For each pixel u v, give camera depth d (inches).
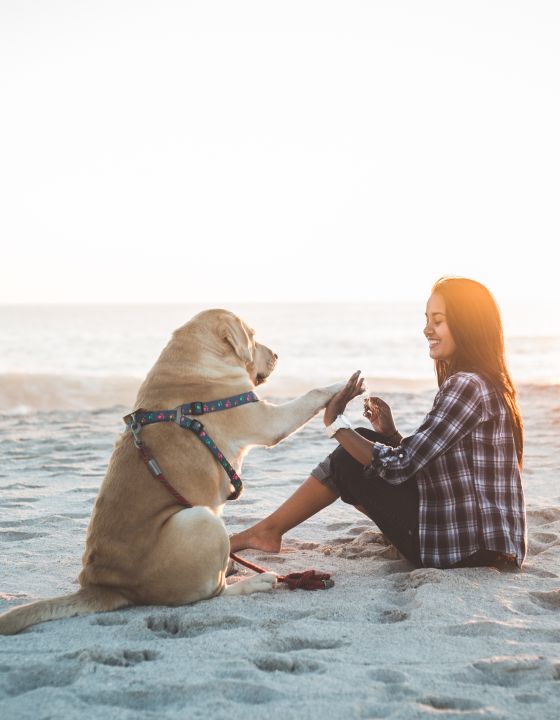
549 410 413.7
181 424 131.3
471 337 132.9
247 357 147.4
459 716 81.6
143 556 121.2
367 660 97.5
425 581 127.9
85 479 241.6
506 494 132.7
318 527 181.8
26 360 1098.1
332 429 135.6
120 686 90.1
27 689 93.0
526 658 96.2
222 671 94.0
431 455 127.3
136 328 2224.4
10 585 137.5
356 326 2197.3
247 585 130.2
